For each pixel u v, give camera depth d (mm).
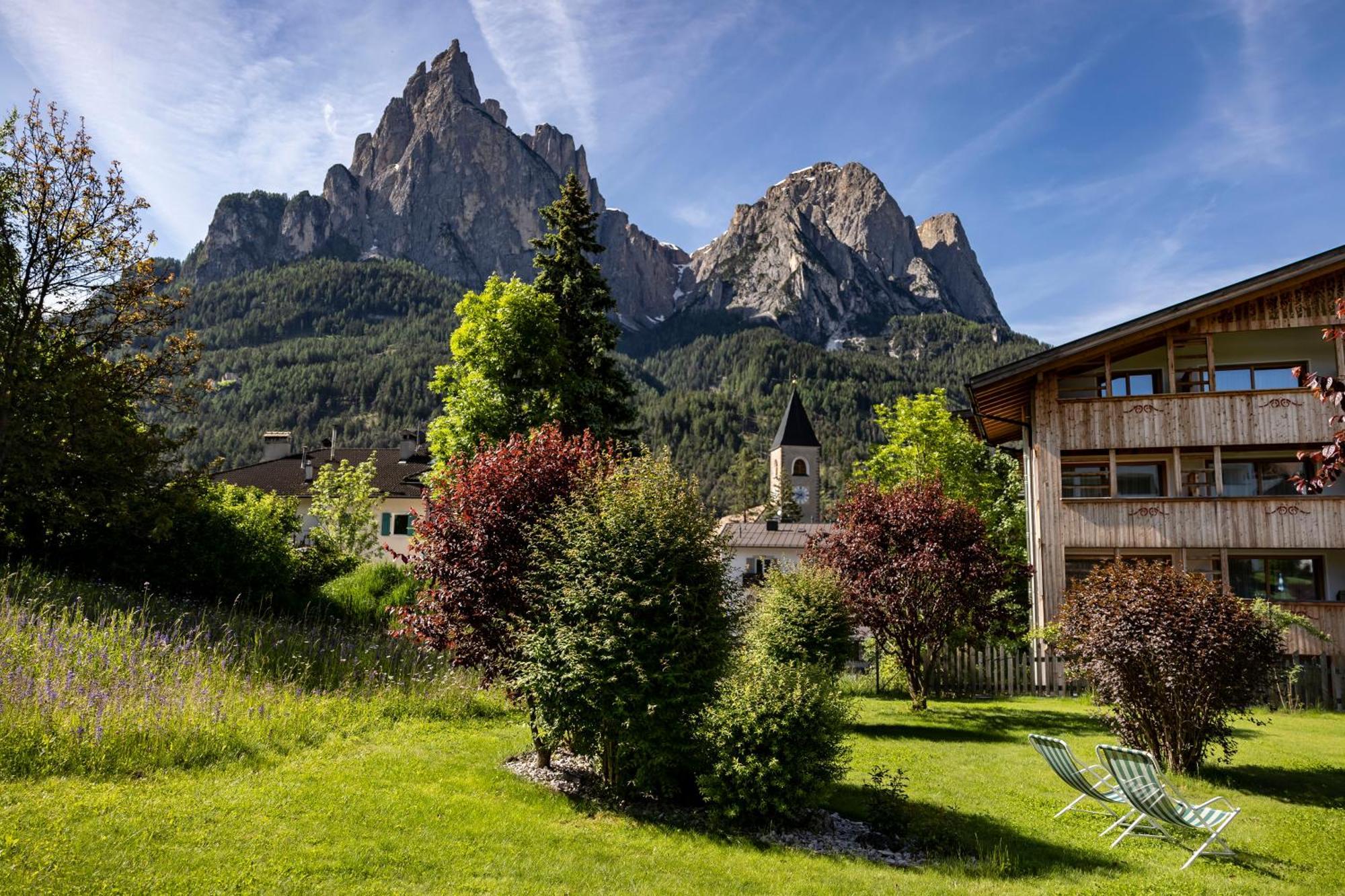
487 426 25797
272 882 5562
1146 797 7621
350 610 20438
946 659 19672
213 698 9875
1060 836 7949
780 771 7723
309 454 60375
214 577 18953
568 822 7602
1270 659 10336
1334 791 9891
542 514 9227
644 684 7934
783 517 88750
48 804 6457
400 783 8188
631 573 8203
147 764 7801
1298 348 21812
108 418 18547
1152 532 21438
